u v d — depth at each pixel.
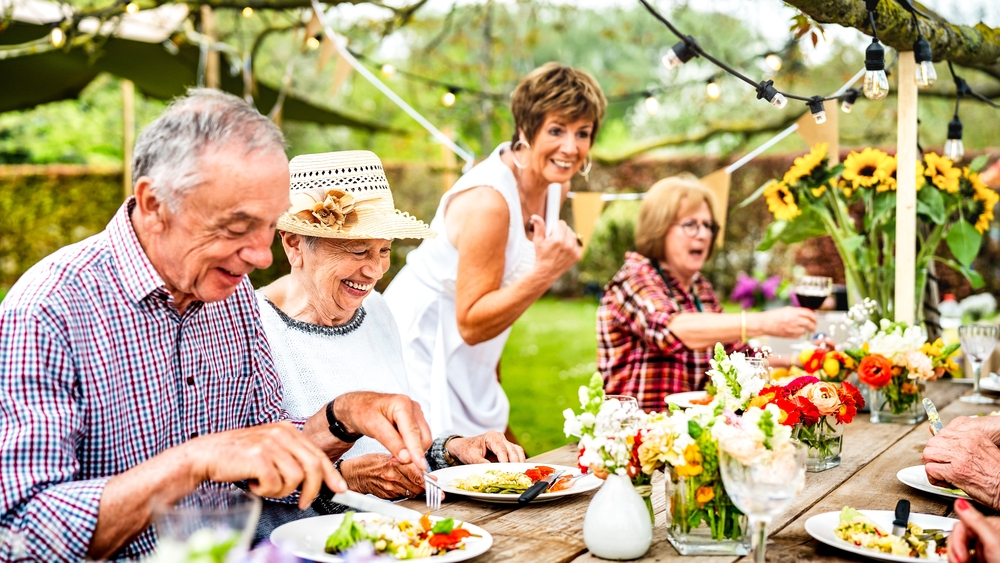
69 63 6.06
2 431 1.38
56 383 1.44
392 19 5.81
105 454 1.55
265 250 1.52
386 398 1.74
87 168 11.69
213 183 1.43
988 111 10.84
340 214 2.10
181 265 1.51
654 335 3.26
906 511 1.64
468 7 8.81
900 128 3.15
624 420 1.55
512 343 10.56
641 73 16.83
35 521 1.31
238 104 1.48
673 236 3.48
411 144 12.65
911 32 2.92
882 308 3.37
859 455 2.32
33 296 1.46
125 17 5.91
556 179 3.01
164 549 1.01
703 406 1.56
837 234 3.41
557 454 2.31
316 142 14.14
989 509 1.85
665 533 1.66
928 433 2.60
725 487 1.39
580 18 17.08
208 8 5.98
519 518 1.75
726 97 11.20
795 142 12.36
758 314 3.06
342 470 1.95
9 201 11.55
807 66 9.18
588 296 13.38
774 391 2.08
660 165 12.35
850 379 2.98
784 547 1.57
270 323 2.16
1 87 6.27
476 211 2.88
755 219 11.47
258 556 1.04
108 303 1.55
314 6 4.37
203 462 1.35
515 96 3.00
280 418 1.90
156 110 12.99
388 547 1.46
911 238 3.15
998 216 8.86
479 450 2.14
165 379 1.63
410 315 3.05
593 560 1.51
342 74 4.38
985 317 6.24
